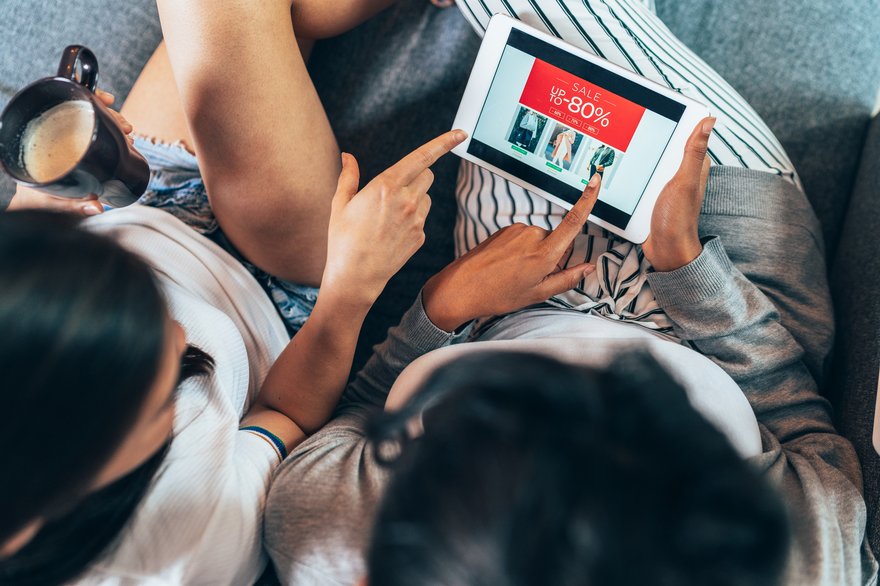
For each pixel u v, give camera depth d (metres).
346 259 0.66
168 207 0.90
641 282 0.75
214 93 0.72
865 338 0.77
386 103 1.07
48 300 0.36
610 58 0.77
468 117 0.75
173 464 0.54
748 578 0.30
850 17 0.99
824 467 0.61
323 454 0.61
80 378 0.37
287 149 0.77
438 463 0.32
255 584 0.68
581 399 0.32
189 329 0.66
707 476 0.30
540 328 0.73
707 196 0.78
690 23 1.04
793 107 1.01
